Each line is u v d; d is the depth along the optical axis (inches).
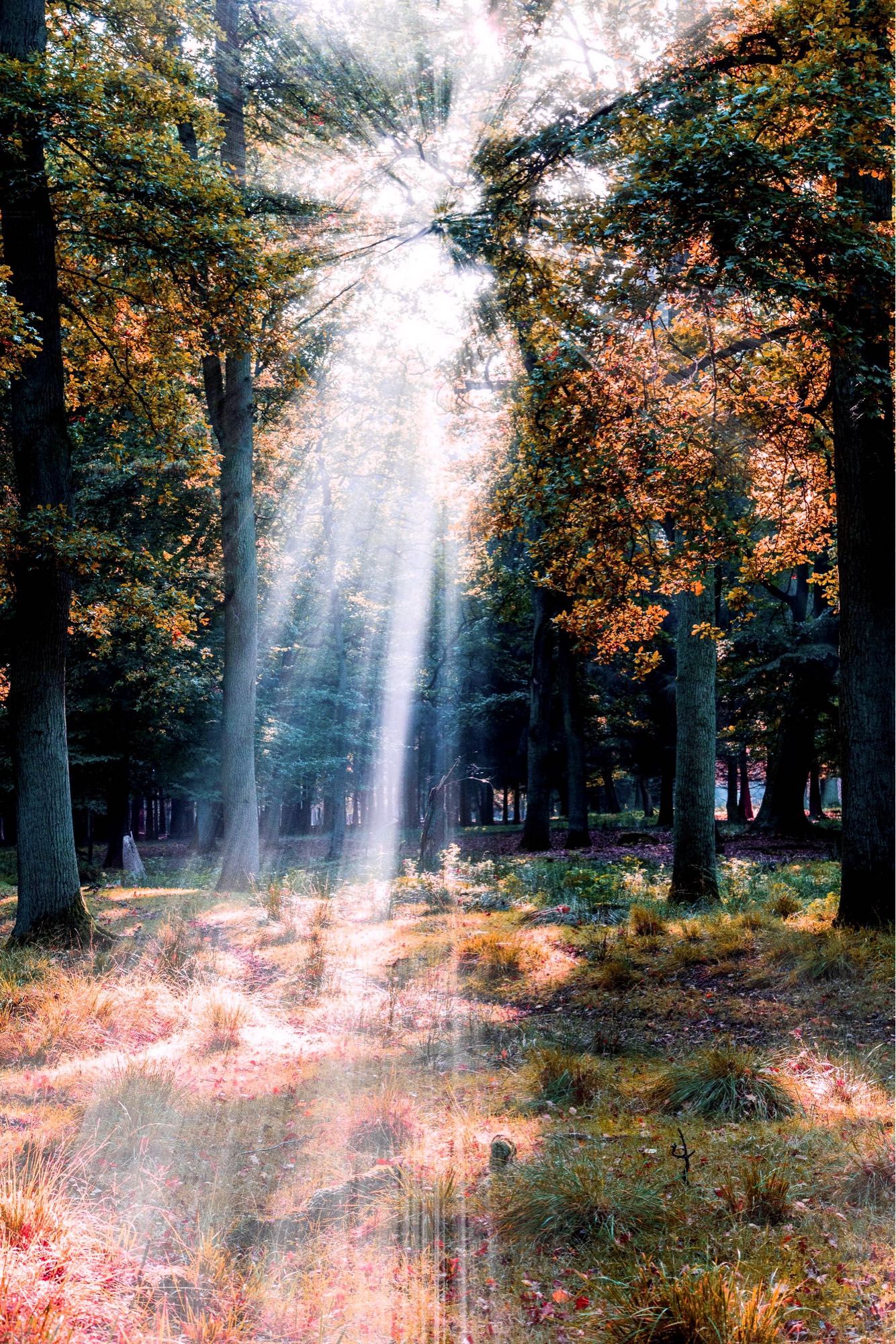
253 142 595.2
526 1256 147.1
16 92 347.6
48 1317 115.4
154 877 873.5
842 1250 145.6
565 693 1031.0
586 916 482.3
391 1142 190.9
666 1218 156.6
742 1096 214.5
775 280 288.8
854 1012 276.4
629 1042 277.9
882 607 349.7
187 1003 295.7
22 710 409.4
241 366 634.2
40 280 414.6
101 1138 184.9
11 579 414.6
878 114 292.8
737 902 502.6
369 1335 122.9
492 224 370.3
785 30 327.6
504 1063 257.0
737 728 1091.9
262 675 1055.6
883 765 346.0
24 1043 257.1
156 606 500.4
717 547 414.6
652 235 301.4
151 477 729.6
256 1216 156.4
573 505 394.3
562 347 357.7
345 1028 290.0
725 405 393.4
